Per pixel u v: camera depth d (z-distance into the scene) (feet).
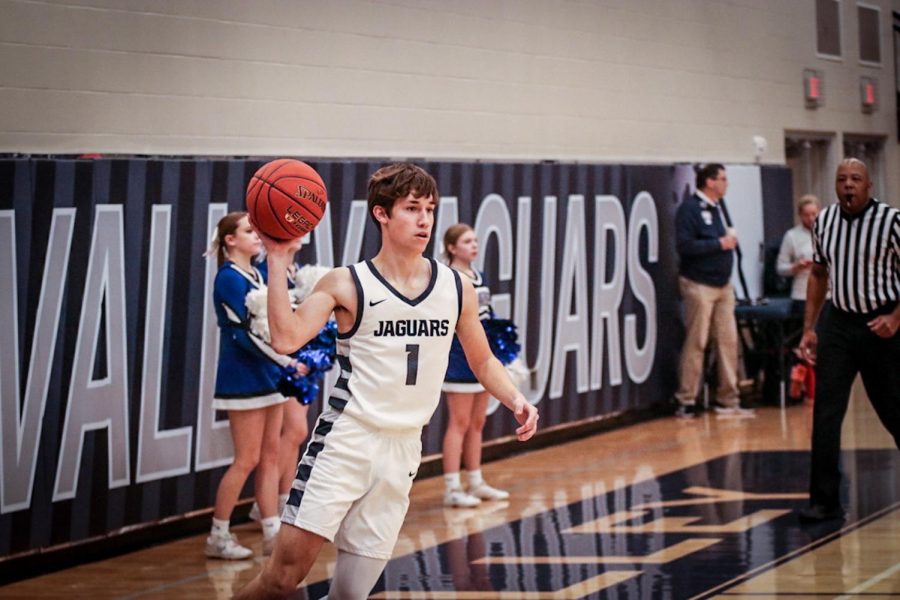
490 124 35.09
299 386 22.99
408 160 30.86
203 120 27.17
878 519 25.16
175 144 26.55
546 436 36.32
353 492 14.03
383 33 31.60
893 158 58.03
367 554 14.25
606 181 37.99
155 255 24.76
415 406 14.32
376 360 14.11
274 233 13.87
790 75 49.83
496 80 35.29
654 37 41.91
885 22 57.31
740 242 43.60
